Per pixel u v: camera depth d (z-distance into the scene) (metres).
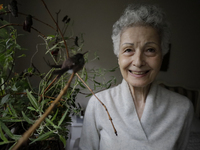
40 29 2.18
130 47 0.58
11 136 0.30
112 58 2.46
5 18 1.33
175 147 0.70
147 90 0.70
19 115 0.48
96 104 0.73
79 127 1.71
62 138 0.35
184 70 2.73
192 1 2.63
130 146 0.64
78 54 0.18
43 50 2.14
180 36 2.68
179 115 0.67
